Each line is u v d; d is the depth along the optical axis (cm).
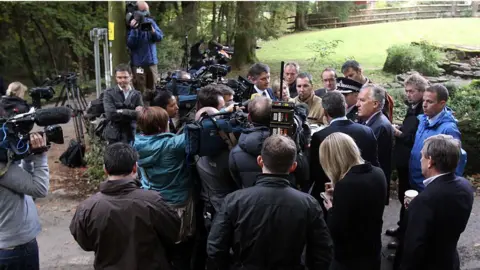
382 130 398
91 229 249
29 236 298
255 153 305
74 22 1438
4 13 1399
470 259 437
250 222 251
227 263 265
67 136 855
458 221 278
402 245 313
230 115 338
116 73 578
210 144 325
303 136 347
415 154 408
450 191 277
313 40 2223
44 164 292
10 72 1667
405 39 2133
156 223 254
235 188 340
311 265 261
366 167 302
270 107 316
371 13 2923
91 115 604
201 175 342
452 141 282
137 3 696
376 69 1496
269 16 1705
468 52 1358
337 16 2555
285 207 250
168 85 519
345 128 358
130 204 251
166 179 348
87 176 665
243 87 505
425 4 3119
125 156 256
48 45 1587
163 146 342
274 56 1927
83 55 1554
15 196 290
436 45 1448
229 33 1584
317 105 507
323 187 369
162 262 259
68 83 707
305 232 253
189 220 353
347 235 304
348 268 310
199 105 400
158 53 1330
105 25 1479
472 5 2853
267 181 256
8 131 270
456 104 697
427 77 1255
